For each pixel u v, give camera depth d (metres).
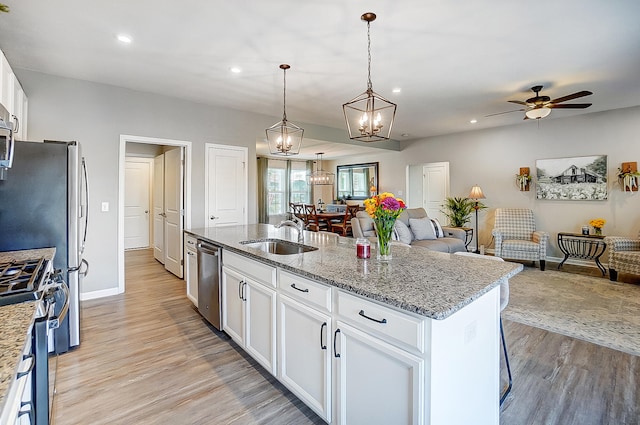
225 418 1.81
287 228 3.79
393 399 1.33
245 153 5.14
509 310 3.39
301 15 2.39
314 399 1.74
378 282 1.53
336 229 7.89
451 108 5.02
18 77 3.35
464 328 1.40
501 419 1.79
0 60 2.29
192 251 3.38
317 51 3.00
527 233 5.77
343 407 1.56
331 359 1.62
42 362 1.34
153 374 2.24
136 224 7.07
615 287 4.20
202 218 4.69
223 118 4.89
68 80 3.63
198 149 4.64
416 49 2.96
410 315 1.26
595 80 3.80
